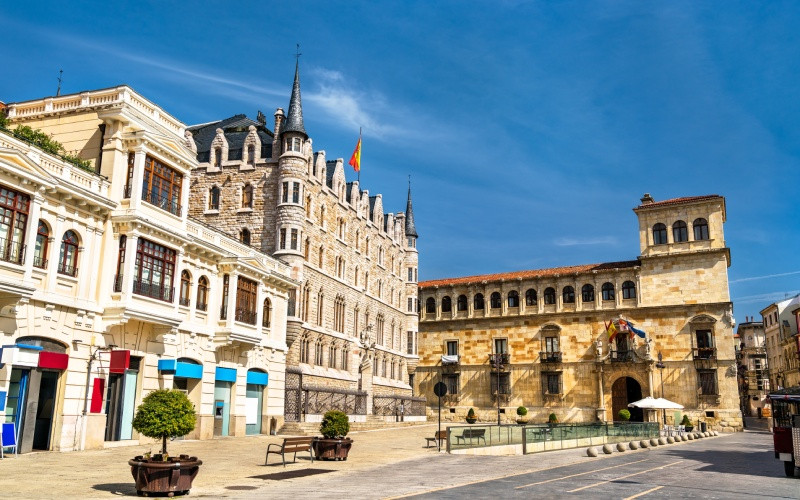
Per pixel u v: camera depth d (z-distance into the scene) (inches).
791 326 4279.0
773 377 4707.2
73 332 1159.6
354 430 2144.4
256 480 845.2
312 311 2261.3
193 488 765.9
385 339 2992.1
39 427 1131.3
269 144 2374.5
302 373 2053.4
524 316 3122.5
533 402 3021.7
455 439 1305.4
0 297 1021.8
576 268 3132.4
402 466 1051.9
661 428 2349.9
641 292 2898.6
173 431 724.7
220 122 2677.2
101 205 1213.7
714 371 2714.1
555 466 1085.1
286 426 1803.6
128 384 1301.7
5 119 1384.1
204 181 2330.2
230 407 1628.9
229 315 1576.0
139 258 1286.9
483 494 716.0
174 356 1411.2
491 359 3120.1
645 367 2815.0
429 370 3302.2
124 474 860.0
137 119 1333.7
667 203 2908.5
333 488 768.3
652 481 877.2
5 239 1029.2
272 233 2196.1
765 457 1362.0
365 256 2819.9
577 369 2965.1
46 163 1130.0
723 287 2753.4
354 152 2780.5
